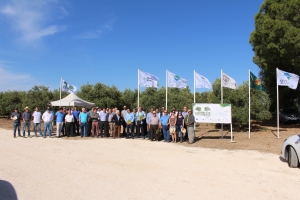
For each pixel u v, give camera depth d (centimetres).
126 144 1310
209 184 638
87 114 1645
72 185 620
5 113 3594
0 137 1577
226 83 1538
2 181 649
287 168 815
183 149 1170
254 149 1166
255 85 1584
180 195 555
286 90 2628
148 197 541
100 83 3441
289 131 1906
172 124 1397
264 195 564
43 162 870
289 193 580
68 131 1627
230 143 1344
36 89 2588
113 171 755
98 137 1617
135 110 1611
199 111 1452
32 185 618
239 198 544
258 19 2147
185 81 1689
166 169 784
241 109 1842
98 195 552
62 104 1886
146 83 1734
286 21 1898
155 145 1288
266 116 1869
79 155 999
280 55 1966
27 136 1647
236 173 747
